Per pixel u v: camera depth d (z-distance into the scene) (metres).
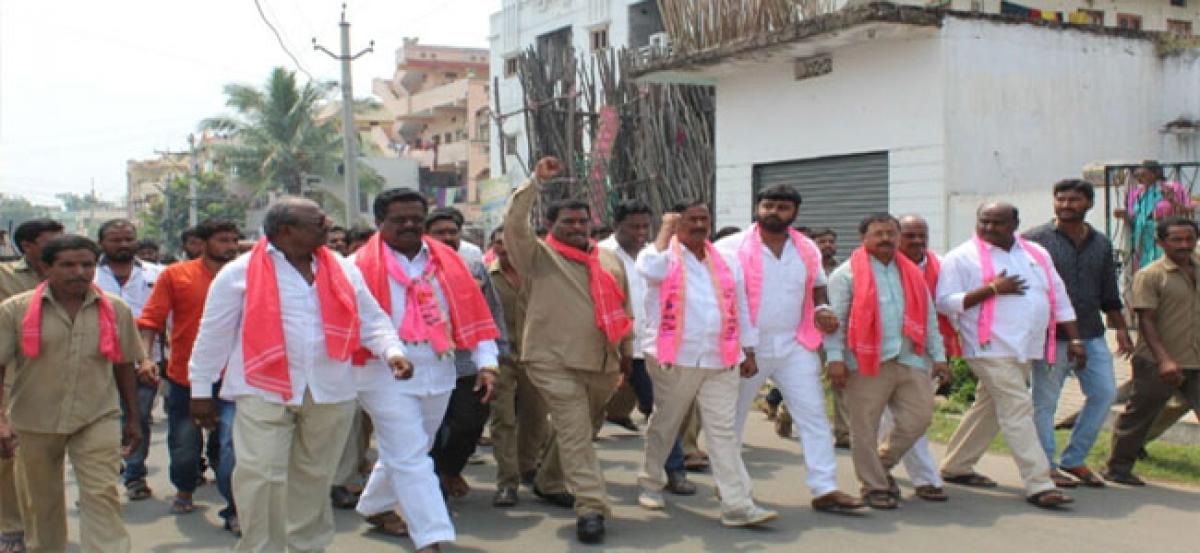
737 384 5.64
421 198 5.18
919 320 5.93
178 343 6.05
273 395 4.29
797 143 12.02
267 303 4.27
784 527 5.67
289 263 4.40
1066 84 11.20
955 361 9.30
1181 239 6.27
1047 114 11.05
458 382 5.83
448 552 5.27
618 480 6.89
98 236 7.14
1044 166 11.02
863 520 5.79
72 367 4.73
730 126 12.99
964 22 10.48
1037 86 10.98
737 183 12.91
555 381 5.44
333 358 4.39
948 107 10.40
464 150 42.47
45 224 5.81
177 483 6.25
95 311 4.84
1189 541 5.32
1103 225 9.60
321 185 38.12
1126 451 6.54
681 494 6.47
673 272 5.55
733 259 5.77
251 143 37.38
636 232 6.94
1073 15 17.50
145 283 7.30
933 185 10.51
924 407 6.00
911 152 10.70
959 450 6.57
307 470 4.51
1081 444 6.49
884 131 10.98
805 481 6.80
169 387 6.21
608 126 15.15
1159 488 6.44
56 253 4.68
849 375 6.02
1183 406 6.84
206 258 6.14
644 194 14.54
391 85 51.12
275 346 4.25
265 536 4.31
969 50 10.53
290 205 4.34
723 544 5.36
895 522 5.73
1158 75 11.83
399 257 5.17
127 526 5.97
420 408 5.16
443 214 6.20
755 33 11.60
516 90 25.45
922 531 5.55
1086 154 11.34
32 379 4.72
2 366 4.64
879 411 6.00
